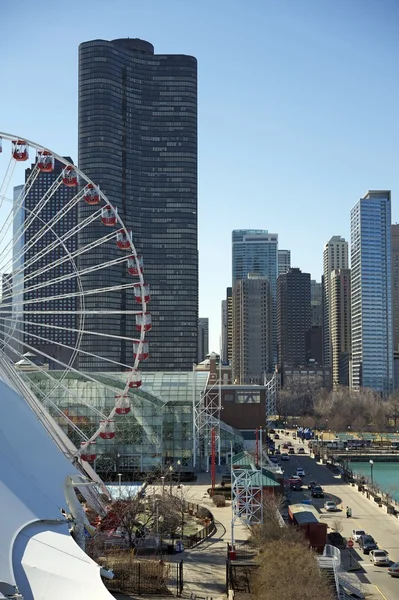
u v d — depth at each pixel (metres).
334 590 92.62
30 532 76.75
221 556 112.50
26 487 83.38
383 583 103.19
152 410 186.75
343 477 198.00
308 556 94.81
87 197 125.75
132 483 163.00
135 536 116.88
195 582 99.00
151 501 135.50
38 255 120.75
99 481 127.44
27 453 89.06
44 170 118.88
